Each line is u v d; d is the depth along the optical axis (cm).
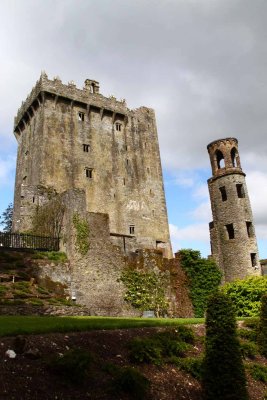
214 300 1223
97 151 4628
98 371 1066
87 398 950
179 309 2997
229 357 1138
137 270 2902
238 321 1994
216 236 3894
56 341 1134
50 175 4162
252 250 3681
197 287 3150
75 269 2592
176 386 1163
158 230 4809
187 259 3191
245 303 2570
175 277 3095
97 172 4528
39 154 4238
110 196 4534
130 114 5141
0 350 995
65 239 2727
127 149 4931
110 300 2669
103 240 2809
